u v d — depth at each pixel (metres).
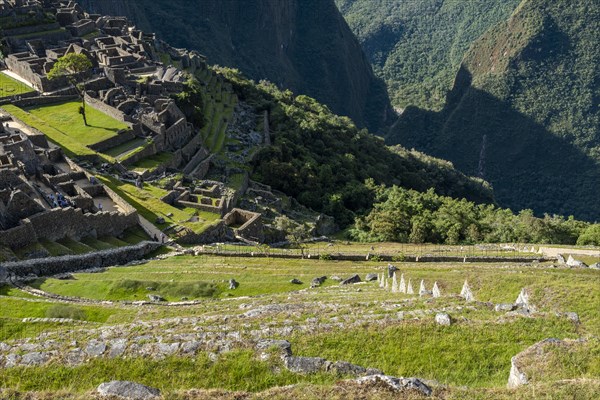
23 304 47.47
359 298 47.47
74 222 66.19
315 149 147.25
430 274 61.78
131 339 34.72
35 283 54.47
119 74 116.19
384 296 48.03
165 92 118.19
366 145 173.75
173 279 59.62
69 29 143.88
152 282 56.66
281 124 149.75
